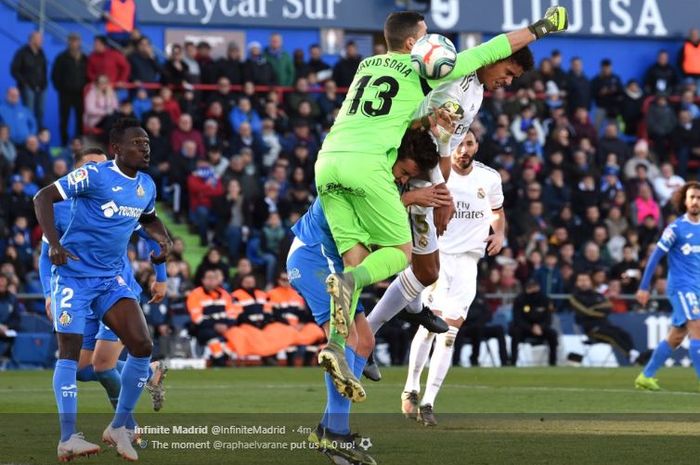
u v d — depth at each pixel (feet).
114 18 275.39
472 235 119.34
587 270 242.99
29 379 171.32
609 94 288.51
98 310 84.99
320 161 80.33
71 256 82.02
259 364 214.07
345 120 80.33
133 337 83.41
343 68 266.57
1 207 217.97
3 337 201.26
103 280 84.84
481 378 177.78
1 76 270.46
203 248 238.07
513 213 250.78
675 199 154.61
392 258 77.61
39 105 249.14
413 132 80.18
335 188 79.56
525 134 266.57
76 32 274.36
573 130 270.05
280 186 243.81
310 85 266.57
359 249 80.28
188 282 215.92
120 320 83.97
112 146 86.02
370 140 78.74
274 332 213.46
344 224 80.07
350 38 296.71
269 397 135.23
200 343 210.18
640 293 155.43
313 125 258.78
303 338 214.90
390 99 79.82
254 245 234.38
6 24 270.87
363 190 78.23
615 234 256.52
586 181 260.42
